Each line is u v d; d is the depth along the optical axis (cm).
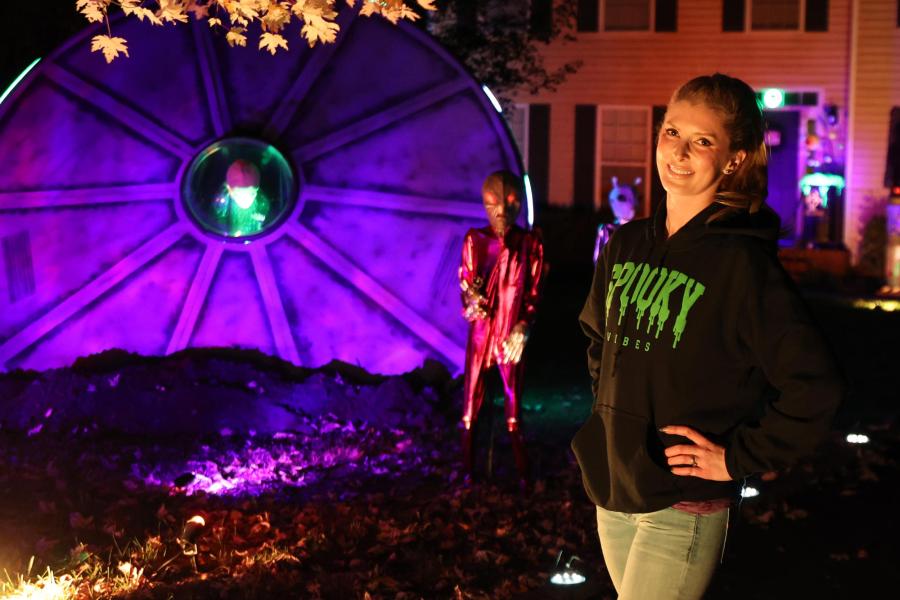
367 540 559
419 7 1435
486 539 561
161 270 882
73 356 871
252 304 891
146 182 880
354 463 730
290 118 894
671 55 2255
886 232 2156
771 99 2206
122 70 877
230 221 886
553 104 2297
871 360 1214
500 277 639
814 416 252
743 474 261
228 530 562
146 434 783
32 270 868
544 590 483
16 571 483
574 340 1358
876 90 2206
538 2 1702
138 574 483
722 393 270
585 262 2286
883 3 2186
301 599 468
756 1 2238
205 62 885
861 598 490
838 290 2055
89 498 605
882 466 734
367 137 902
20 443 740
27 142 866
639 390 278
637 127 2275
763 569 531
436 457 741
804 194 2236
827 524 605
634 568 278
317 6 428
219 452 743
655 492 272
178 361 859
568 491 652
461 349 900
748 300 262
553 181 2314
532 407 930
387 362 899
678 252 277
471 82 898
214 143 884
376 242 902
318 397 843
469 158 905
